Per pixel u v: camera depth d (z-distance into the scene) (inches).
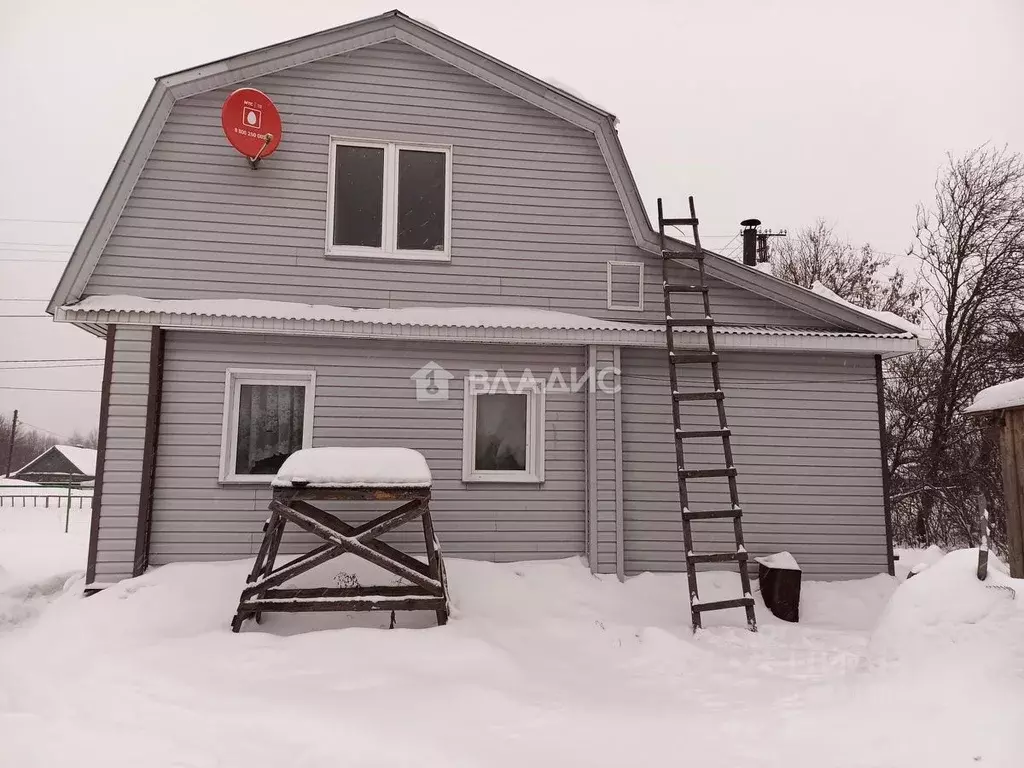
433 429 312.0
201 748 150.3
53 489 1428.4
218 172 305.1
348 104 318.0
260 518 293.9
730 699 193.2
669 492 326.0
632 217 331.9
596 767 146.3
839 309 332.5
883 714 163.3
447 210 322.0
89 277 290.7
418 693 187.6
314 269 308.5
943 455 658.8
